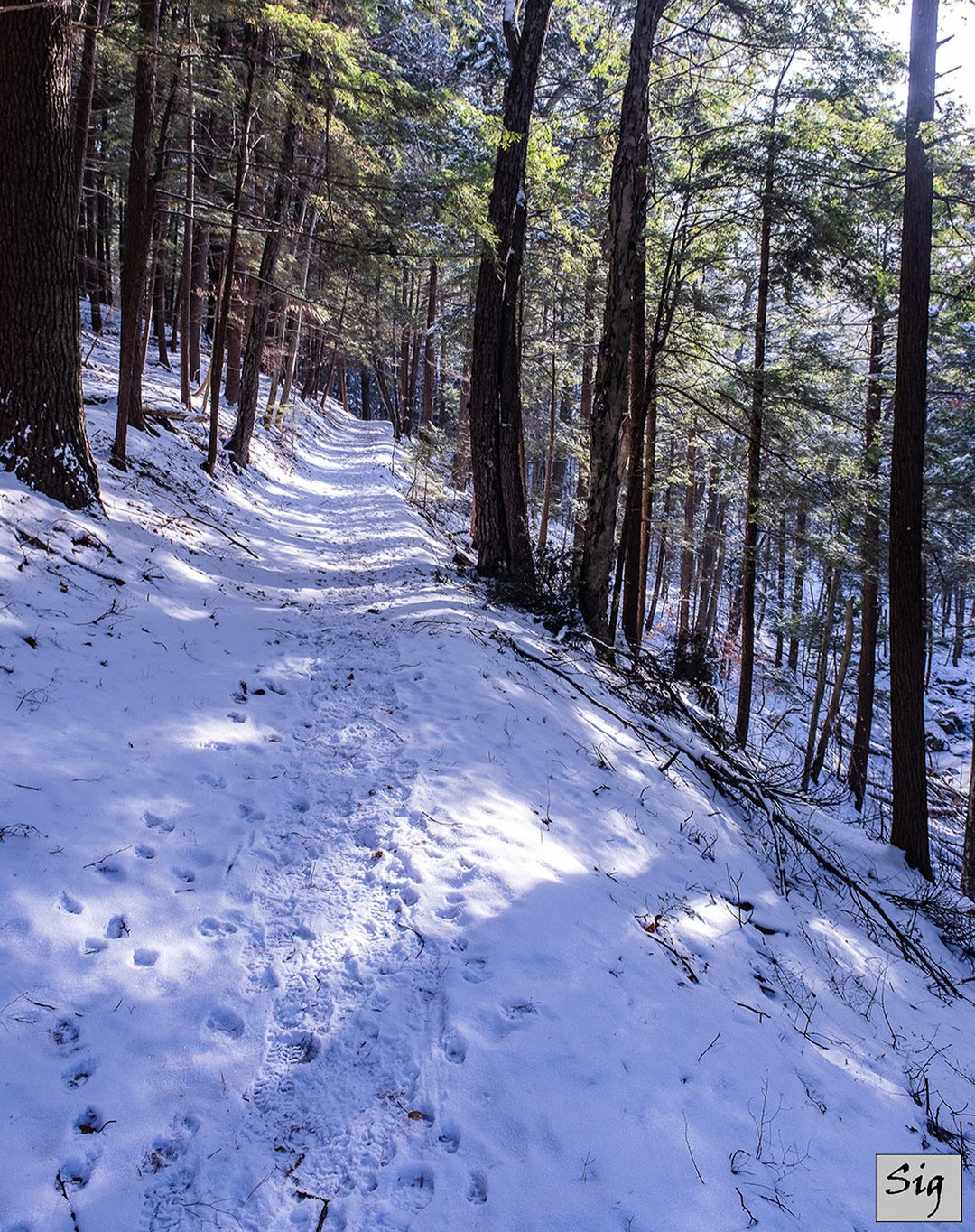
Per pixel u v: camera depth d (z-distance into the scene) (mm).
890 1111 3756
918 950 6434
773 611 24656
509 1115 2836
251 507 14008
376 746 5539
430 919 3811
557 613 10453
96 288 19891
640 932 4270
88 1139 2543
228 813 4441
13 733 4156
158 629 6477
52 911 3260
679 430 15977
